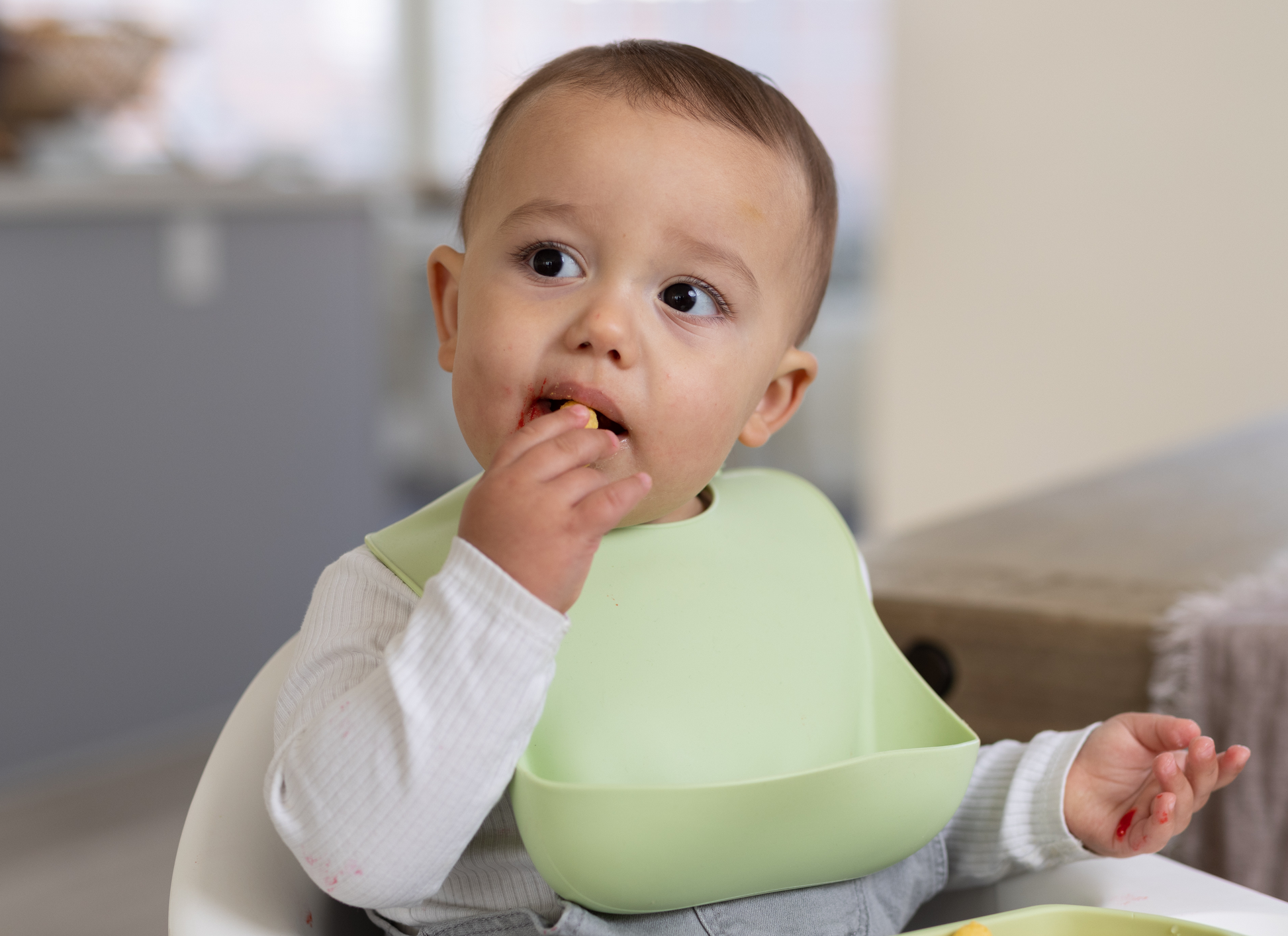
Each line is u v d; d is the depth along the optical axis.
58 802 2.12
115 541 2.28
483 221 0.68
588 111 0.66
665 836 0.55
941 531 1.15
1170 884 0.70
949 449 2.64
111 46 2.60
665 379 0.64
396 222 4.37
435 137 4.81
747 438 0.76
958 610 0.93
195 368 2.37
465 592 0.55
